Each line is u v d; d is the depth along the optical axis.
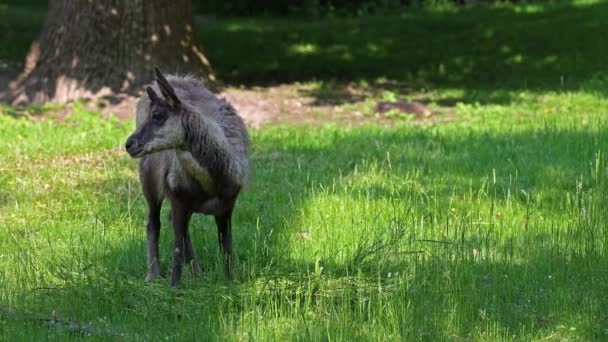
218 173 9.30
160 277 10.19
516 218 12.09
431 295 9.13
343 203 12.63
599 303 9.01
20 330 8.44
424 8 39.34
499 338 8.32
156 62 22.14
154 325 8.73
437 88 24.80
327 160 15.77
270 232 11.38
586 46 28.92
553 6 37.09
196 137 9.09
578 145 16.33
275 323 8.53
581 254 10.31
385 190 13.61
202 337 8.35
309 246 11.05
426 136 17.91
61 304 9.16
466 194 13.44
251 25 35.50
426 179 14.45
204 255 10.92
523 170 14.90
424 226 11.59
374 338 8.29
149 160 10.20
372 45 30.66
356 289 9.41
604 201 12.49
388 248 10.48
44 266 10.30
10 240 11.41
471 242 10.97
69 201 13.38
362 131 18.67
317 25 35.19
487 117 20.42
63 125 19.55
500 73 26.52
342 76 26.48
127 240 11.43
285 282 9.48
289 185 13.96
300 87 24.72
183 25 22.86
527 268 10.06
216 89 22.86
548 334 8.51
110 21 22.02
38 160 15.92
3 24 32.03
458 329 8.50
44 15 34.94
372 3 39.47
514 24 33.00
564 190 13.63
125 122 19.41
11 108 21.03
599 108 21.16
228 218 9.87
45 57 22.31
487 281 9.65
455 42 30.73
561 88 24.00
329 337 8.09
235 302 9.22
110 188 14.08
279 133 18.70
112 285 9.44
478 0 41.22
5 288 9.40
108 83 21.78
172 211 9.68
